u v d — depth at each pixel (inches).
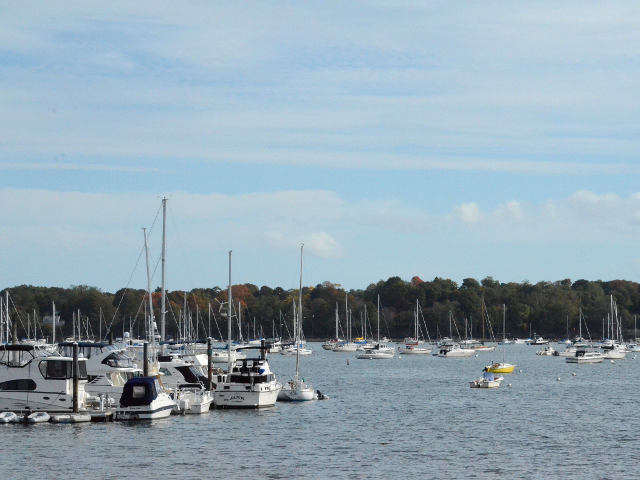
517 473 2204.7
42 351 3415.4
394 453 2488.9
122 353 3346.5
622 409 3695.9
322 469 2244.1
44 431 2775.6
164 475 2156.7
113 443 2583.7
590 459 2402.8
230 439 2699.3
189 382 3597.4
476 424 3144.7
